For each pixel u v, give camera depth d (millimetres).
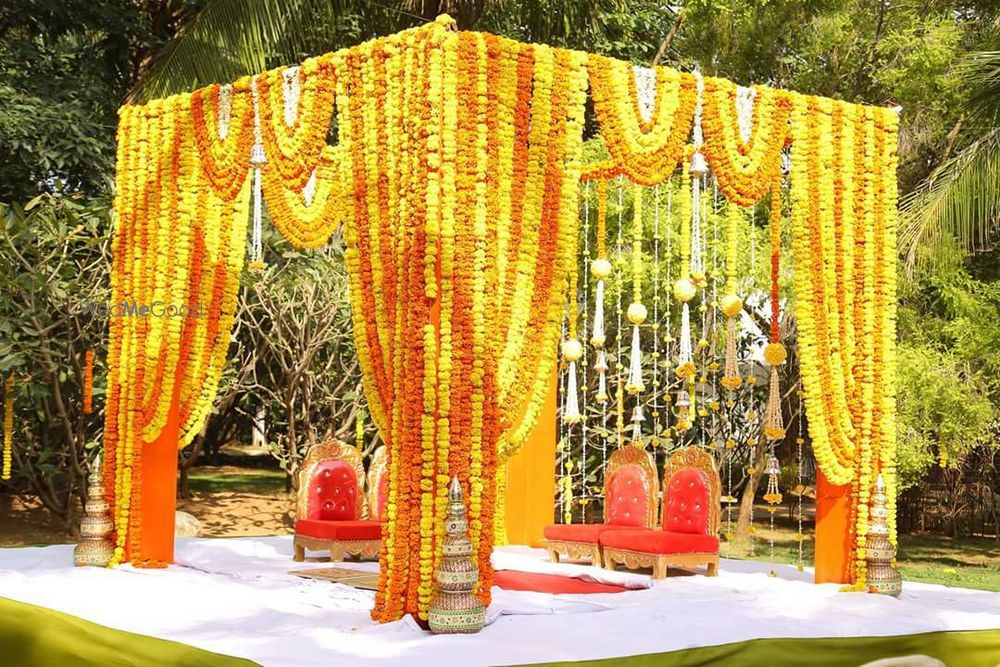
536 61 4961
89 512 6508
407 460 4672
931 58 9219
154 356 6426
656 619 4914
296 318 9633
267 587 5855
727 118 5598
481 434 4719
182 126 6293
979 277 10789
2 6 10000
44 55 10836
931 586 6465
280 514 11078
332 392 10055
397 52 4922
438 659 4043
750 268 8562
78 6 10203
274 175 5918
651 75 5344
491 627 4680
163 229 6398
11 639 3938
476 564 4660
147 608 5105
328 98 5316
